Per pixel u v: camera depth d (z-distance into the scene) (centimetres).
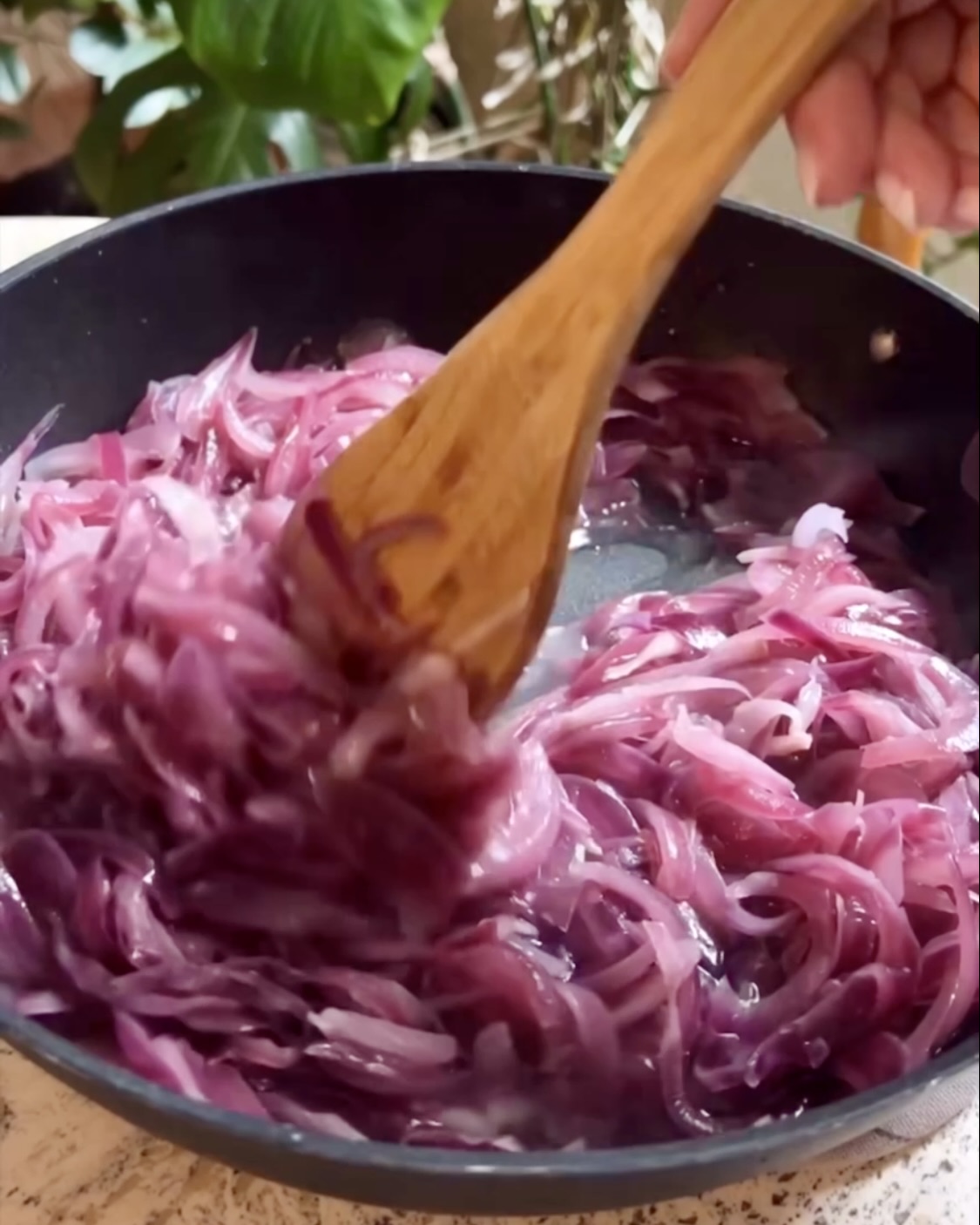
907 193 46
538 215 64
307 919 53
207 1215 51
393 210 64
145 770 55
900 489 66
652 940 53
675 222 48
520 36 95
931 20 46
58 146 107
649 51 86
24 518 60
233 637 55
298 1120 50
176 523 60
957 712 60
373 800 54
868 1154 52
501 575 53
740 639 61
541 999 52
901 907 54
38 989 52
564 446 50
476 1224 51
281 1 69
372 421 65
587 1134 51
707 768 57
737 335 67
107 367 63
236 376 65
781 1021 53
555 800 55
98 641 57
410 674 54
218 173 84
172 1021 52
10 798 56
